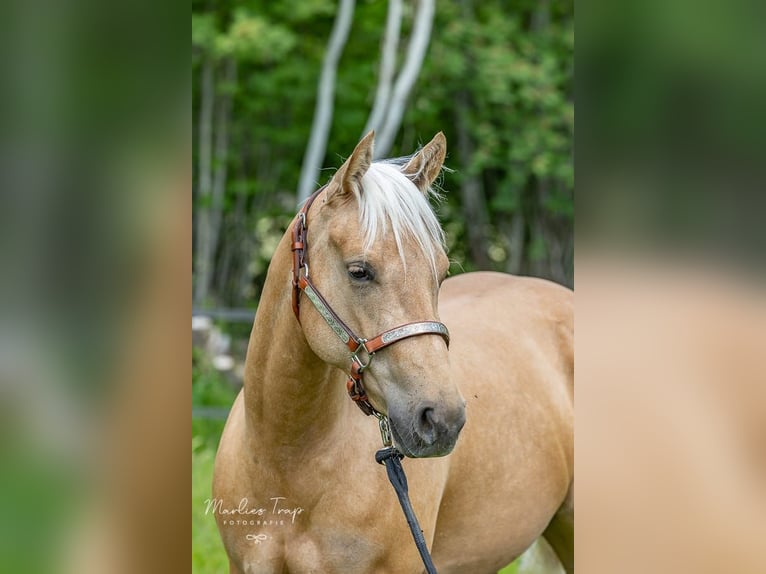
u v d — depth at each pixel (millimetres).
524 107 12859
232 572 2975
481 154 12438
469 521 3254
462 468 3139
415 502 2830
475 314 3670
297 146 13188
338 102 12758
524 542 3543
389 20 10695
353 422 2752
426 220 2430
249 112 12898
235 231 12875
